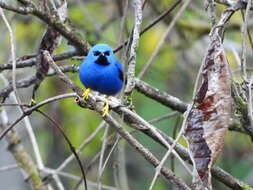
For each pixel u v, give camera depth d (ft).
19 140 37.63
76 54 34.99
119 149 33.06
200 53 51.88
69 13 50.26
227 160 49.14
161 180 50.98
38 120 53.01
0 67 33.65
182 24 49.03
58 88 50.85
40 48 32.63
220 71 23.54
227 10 25.13
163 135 29.25
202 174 22.75
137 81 33.40
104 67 34.42
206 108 23.21
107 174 50.90
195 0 51.67
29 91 51.44
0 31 45.60
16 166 37.22
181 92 52.11
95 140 49.26
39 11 31.01
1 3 29.09
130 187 55.01
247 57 49.80
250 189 28.89
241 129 31.24
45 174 41.19
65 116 51.08
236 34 51.85
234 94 26.35
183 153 29.04
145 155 24.43
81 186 51.70
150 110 53.93
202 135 23.03
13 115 48.14
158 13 47.01
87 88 36.52
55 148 52.54
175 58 51.85
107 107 27.25
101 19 52.90
